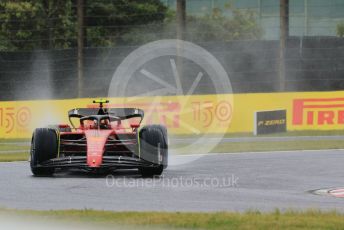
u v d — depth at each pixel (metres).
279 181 45.53
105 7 154.88
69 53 136.12
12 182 43.59
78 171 49.84
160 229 26.59
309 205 34.97
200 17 156.12
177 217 29.14
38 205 34.47
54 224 27.22
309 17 183.25
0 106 106.38
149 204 34.91
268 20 185.88
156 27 153.50
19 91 133.88
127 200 36.25
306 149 73.88
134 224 27.42
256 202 35.97
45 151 45.97
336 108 100.12
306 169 52.94
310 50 133.38
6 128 106.00
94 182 43.47
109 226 26.92
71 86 135.00
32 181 44.09
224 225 27.52
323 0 182.88
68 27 149.38
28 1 153.62
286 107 102.12
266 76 134.38
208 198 37.22
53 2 153.38
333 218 29.20
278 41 134.00
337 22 181.75
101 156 44.28
